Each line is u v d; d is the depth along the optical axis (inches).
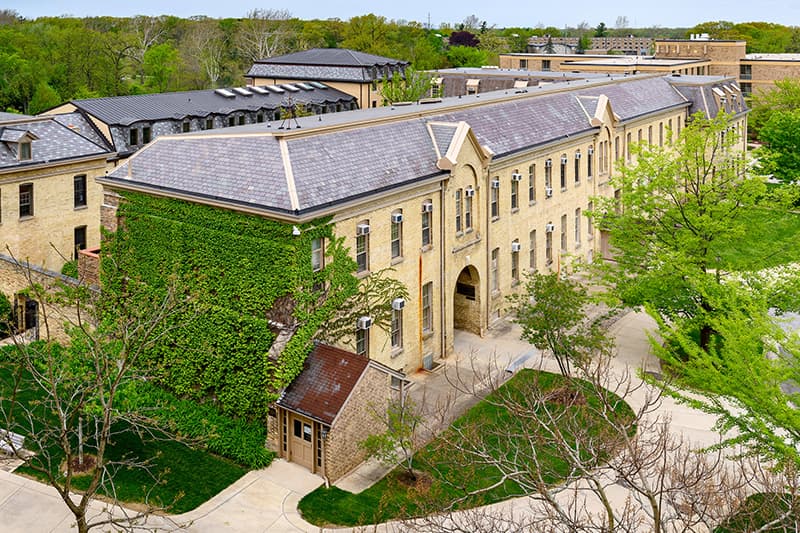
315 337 1387.8
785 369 1042.1
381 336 1539.1
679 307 1665.8
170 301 1359.5
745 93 5157.5
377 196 1462.8
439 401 1482.5
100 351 1131.9
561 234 2191.2
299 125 1542.8
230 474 1280.8
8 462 1253.1
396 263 1558.8
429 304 1684.3
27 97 3794.3
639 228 1743.4
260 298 1360.7
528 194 2005.4
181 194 1427.2
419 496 1139.3
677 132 2977.4
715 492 909.2
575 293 1530.5
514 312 1979.6
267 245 1344.7
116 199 1530.5
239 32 6117.1
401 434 1243.2
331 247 1390.3
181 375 1449.3
